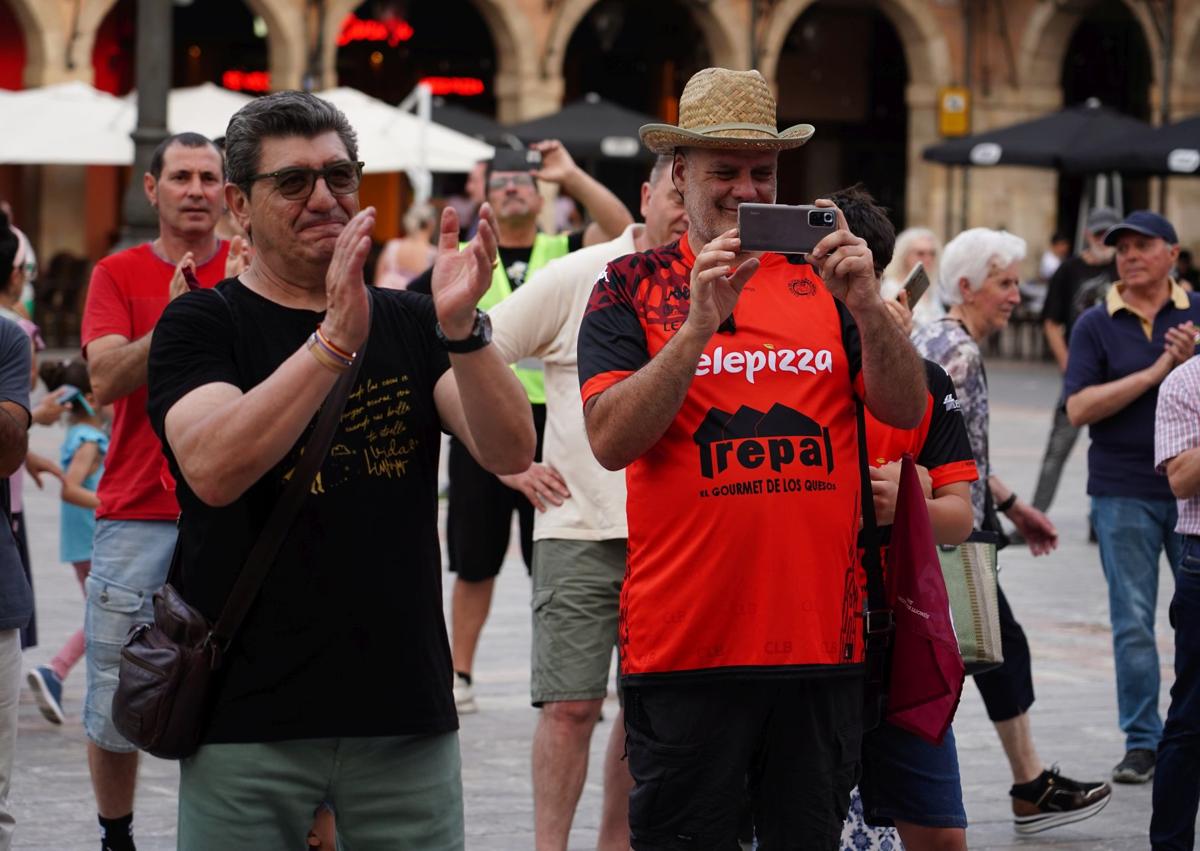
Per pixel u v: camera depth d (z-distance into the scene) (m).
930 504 4.25
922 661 3.86
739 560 3.64
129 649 3.33
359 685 3.35
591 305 3.86
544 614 5.36
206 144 5.52
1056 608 10.29
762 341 3.71
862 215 4.48
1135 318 7.00
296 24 27.20
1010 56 32.09
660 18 32.94
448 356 3.48
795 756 3.73
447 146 21.39
